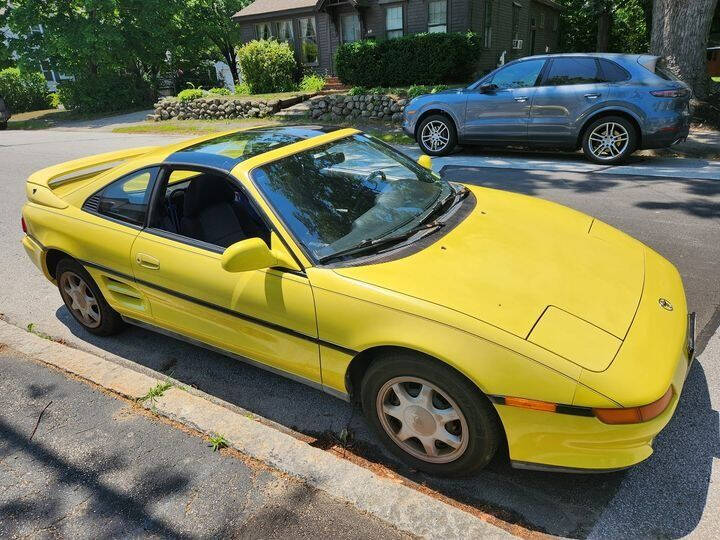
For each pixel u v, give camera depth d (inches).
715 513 88.9
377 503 92.0
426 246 108.3
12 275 209.3
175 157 128.5
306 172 121.3
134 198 133.3
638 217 225.8
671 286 109.0
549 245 113.0
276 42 794.2
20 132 733.9
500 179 306.5
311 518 91.1
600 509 91.8
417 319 90.8
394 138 472.1
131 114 839.7
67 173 161.2
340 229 111.4
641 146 320.2
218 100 675.4
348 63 702.5
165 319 132.7
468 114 367.9
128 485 101.2
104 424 118.3
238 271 100.9
